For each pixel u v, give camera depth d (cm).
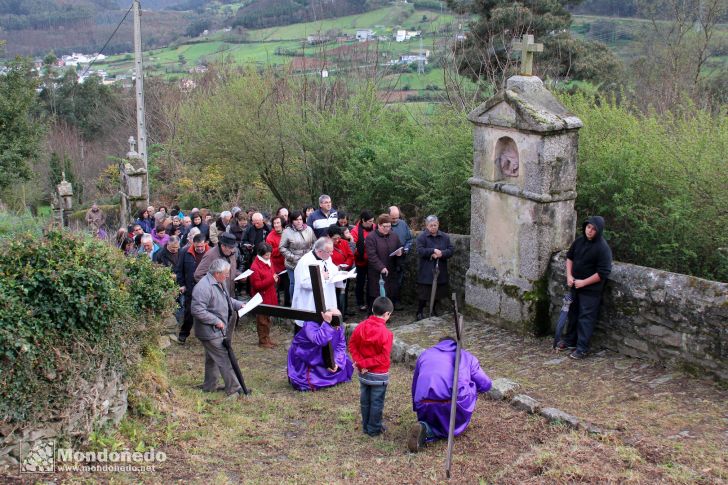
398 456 609
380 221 1034
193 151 1862
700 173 852
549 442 599
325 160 1620
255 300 773
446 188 1170
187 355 952
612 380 739
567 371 777
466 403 617
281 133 1662
